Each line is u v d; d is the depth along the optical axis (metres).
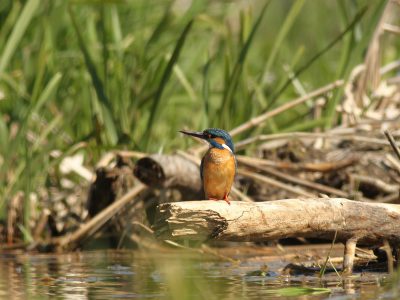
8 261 10.73
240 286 8.20
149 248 11.60
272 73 18.50
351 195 11.95
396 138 13.12
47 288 8.31
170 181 11.40
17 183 12.53
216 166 9.07
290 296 7.51
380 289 7.77
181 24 15.00
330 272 9.01
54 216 12.38
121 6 15.99
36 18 15.15
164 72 12.91
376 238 8.55
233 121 14.12
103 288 8.27
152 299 7.53
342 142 13.65
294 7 14.24
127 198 11.67
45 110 14.23
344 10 16.03
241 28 14.77
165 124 15.84
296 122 15.41
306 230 8.19
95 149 13.15
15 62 15.12
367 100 14.73
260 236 7.93
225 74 13.99
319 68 18.30
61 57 15.17
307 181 12.35
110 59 14.86
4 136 13.36
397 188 12.31
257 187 12.55
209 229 7.53
